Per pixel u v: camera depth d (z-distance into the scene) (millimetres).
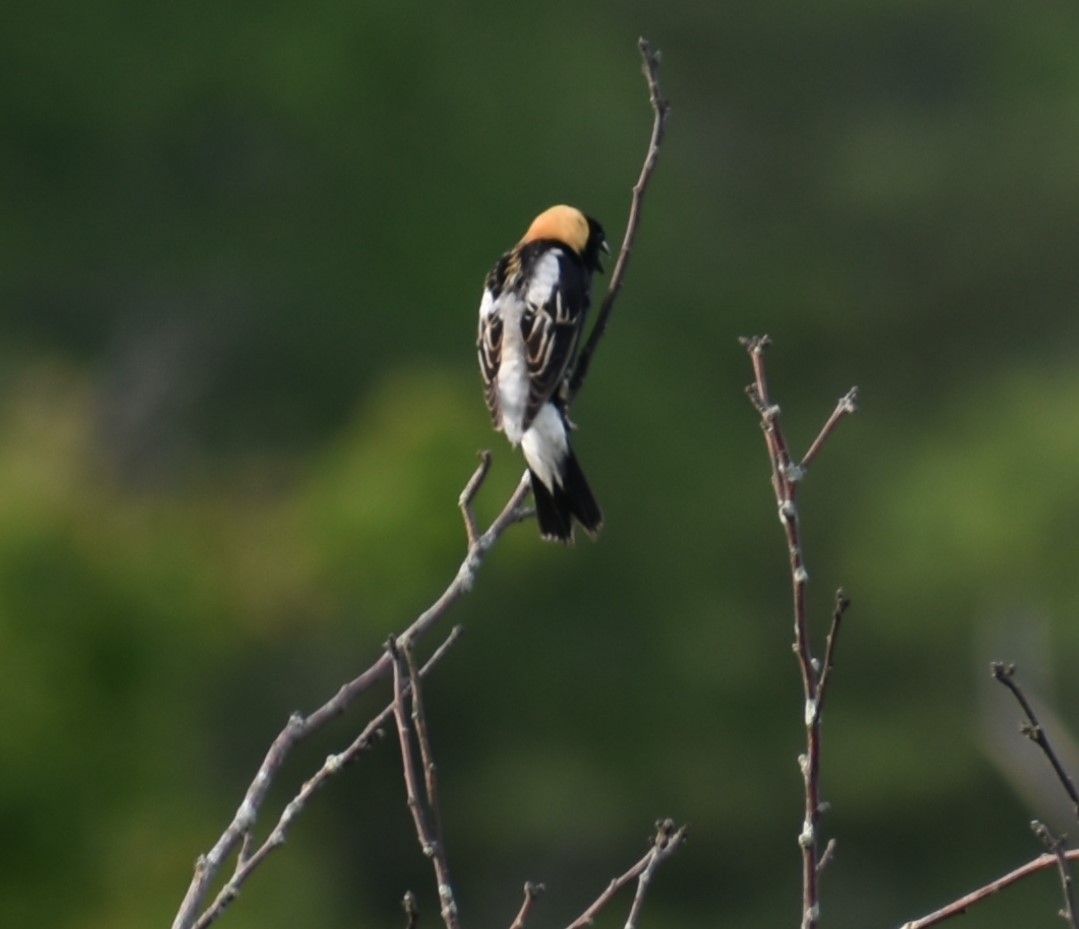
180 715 10469
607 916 17844
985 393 22859
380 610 15047
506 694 18594
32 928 9195
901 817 18750
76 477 14344
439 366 19969
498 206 20594
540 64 21516
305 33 19938
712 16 26609
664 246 22562
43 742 9320
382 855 17297
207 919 4414
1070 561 19281
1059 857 4348
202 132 19922
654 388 20703
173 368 20141
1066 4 27406
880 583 19734
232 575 14844
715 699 19250
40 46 19453
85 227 19688
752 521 20656
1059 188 25266
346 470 15516
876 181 25453
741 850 18781
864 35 26719
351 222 20188
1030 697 6660
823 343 24312
